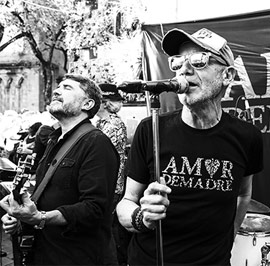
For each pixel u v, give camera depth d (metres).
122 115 6.54
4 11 13.07
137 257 1.99
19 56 18.70
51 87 15.48
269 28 4.25
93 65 9.42
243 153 1.98
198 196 1.91
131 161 2.04
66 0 10.63
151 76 4.99
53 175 2.43
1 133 7.56
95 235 2.44
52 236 2.40
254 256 3.11
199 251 1.90
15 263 2.57
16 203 2.17
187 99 1.87
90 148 2.42
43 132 3.98
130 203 1.99
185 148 1.94
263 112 4.28
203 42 1.86
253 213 3.40
